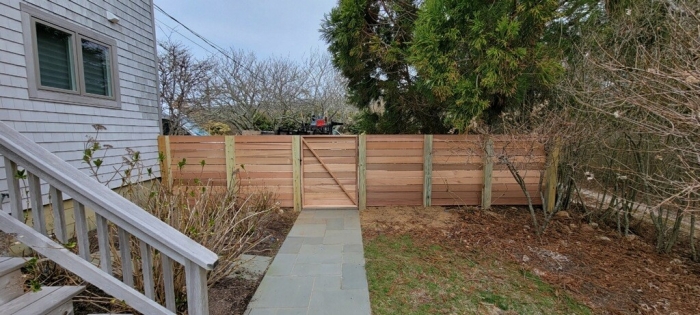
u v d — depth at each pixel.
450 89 3.88
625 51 3.45
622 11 3.59
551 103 4.16
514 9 3.59
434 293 2.49
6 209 2.96
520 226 4.11
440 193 5.02
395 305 2.31
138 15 4.86
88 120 3.87
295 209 4.96
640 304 2.33
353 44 5.00
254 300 2.35
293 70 13.43
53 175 1.65
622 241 3.60
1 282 1.63
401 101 5.33
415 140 4.92
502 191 4.95
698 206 2.59
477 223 4.24
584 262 3.05
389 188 5.02
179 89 10.04
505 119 4.05
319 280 2.69
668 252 3.28
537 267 2.95
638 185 3.59
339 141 4.98
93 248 3.09
